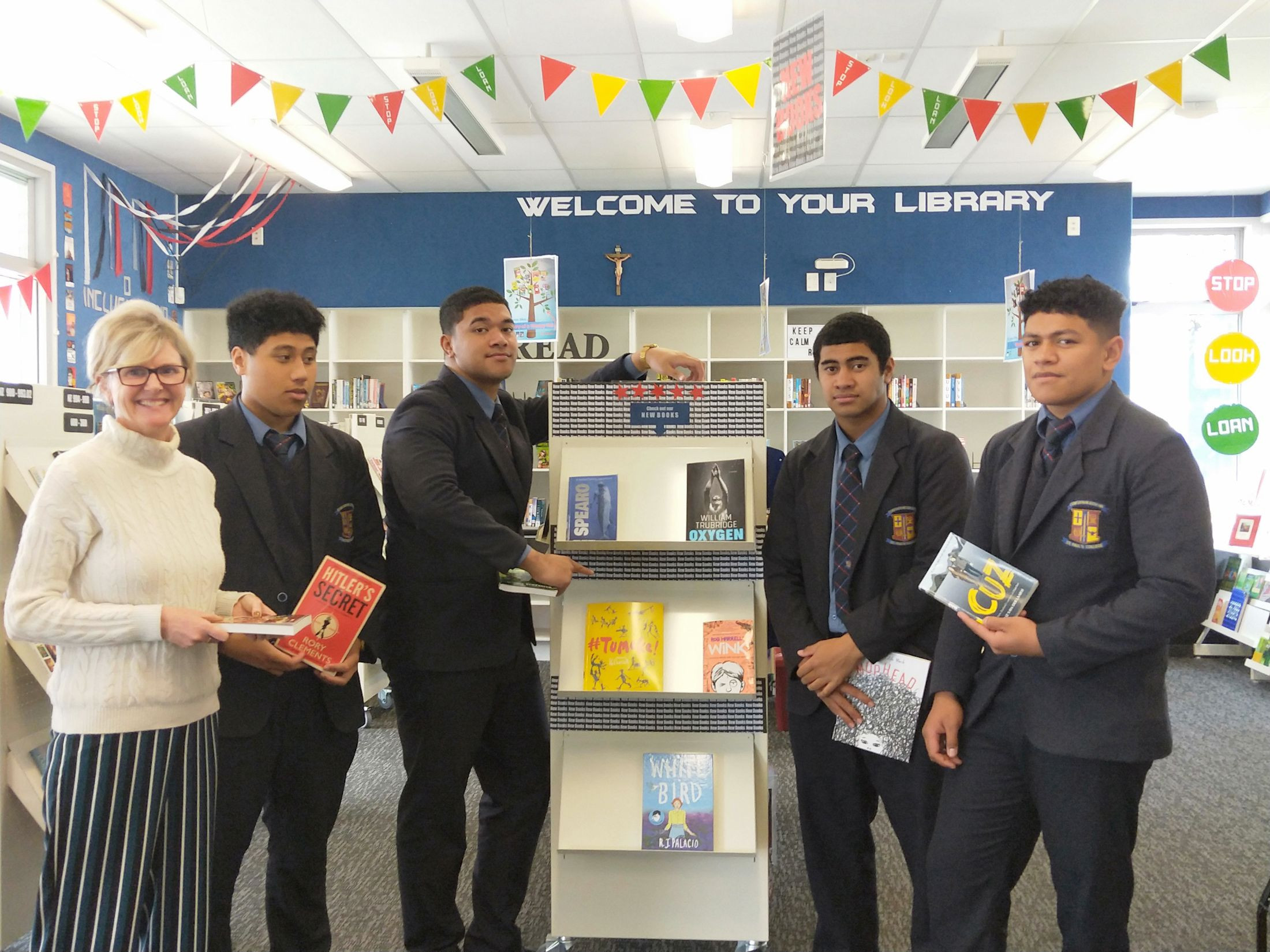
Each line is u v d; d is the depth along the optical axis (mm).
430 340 7699
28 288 5711
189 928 1623
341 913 2617
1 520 2238
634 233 7230
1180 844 3084
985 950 1693
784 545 2170
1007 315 6656
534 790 2270
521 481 2258
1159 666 1546
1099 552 1529
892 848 3080
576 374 7664
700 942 2441
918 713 1926
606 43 4590
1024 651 1522
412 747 2121
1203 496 1467
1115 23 4387
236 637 1788
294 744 1980
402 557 2135
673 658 2139
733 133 5953
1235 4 4215
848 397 2018
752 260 7184
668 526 2102
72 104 5312
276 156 6133
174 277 7270
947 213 7078
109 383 1584
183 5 4176
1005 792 1688
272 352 1916
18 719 2311
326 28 4410
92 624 1487
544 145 6180
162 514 1610
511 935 2236
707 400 2205
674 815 2127
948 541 1654
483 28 4414
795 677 2117
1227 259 7258
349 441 2166
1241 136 5883
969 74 4801
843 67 3557
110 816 1524
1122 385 7090
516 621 2174
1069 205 7027
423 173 6773
